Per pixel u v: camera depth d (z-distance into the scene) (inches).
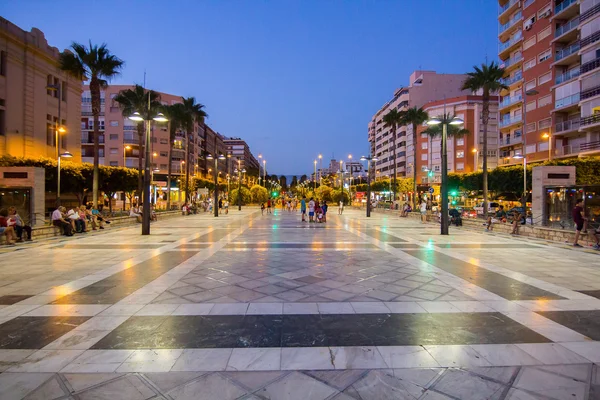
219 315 183.6
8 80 1008.9
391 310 192.1
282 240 509.4
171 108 1425.9
